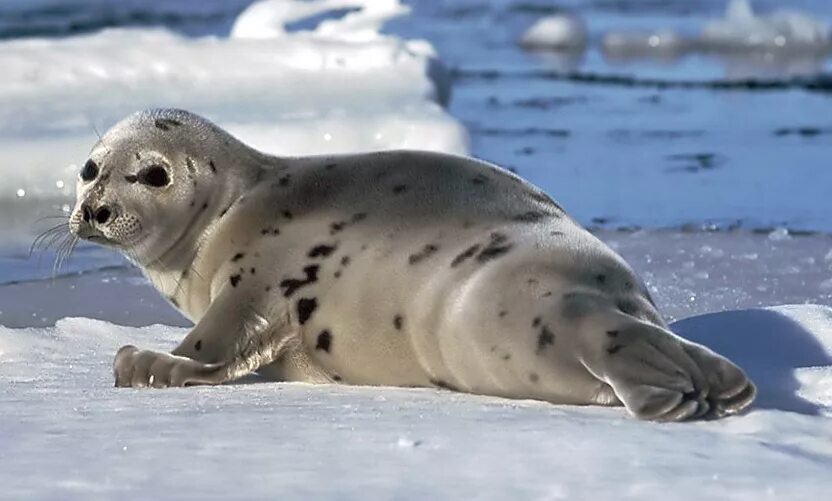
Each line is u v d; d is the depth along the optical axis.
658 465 12.77
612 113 46.75
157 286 20.25
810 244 28.66
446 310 16.75
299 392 17.27
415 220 17.92
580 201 33.31
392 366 17.53
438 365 17.03
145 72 44.34
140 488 12.23
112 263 27.81
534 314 16.02
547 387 15.86
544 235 17.12
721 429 14.24
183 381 17.83
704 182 35.53
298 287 18.22
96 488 12.26
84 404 16.34
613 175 36.41
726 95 50.97
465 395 16.72
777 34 66.88
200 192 19.42
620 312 15.79
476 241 17.25
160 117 19.94
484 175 18.55
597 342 15.38
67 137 35.25
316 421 14.96
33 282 26.14
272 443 13.88
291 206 18.98
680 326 19.72
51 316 23.69
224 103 39.91
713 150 39.97
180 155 19.50
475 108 47.97
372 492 12.01
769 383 16.62
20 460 13.34
